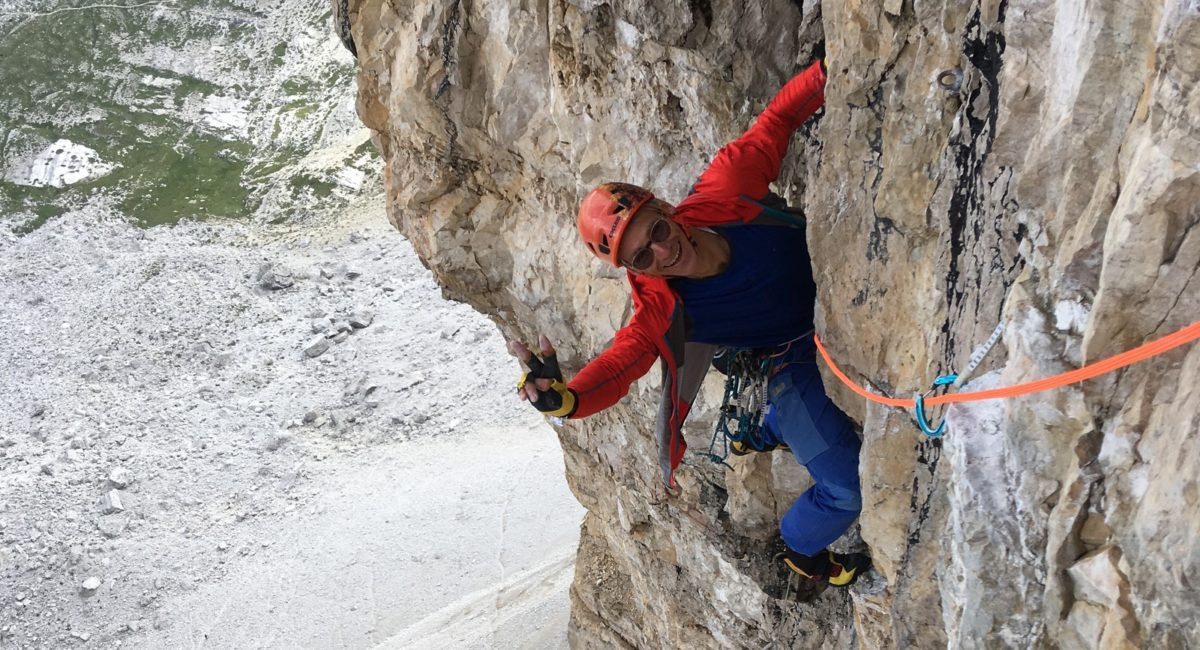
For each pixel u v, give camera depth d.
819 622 5.62
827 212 3.21
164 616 19.48
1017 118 2.41
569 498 19.73
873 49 2.93
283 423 24.41
